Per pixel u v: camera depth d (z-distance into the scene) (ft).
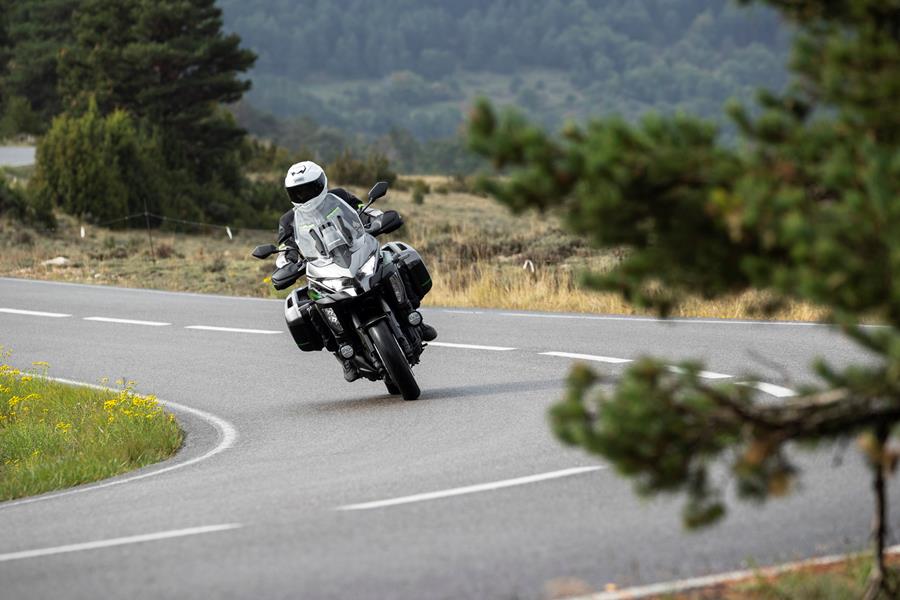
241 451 103.86
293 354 162.09
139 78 557.33
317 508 75.66
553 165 44.98
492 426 102.17
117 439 114.01
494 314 185.88
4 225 382.63
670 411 44.96
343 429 108.06
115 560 65.51
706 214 44.47
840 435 45.83
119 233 411.13
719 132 45.68
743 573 56.29
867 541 60.90
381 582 57.93
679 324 162.09
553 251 253.85
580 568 58.65
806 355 129.90
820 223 42.24
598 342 150.82
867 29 44.65
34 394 134.41
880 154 41.73
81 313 216.13
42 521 80.28
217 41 561.43
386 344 114.32
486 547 63.31
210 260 309.42
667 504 69.97
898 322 41.70
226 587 58.54
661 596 53.36
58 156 421.18
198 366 156.87
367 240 117.19
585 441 45.34
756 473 44.80
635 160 44.01
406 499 76.38
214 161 537.65
